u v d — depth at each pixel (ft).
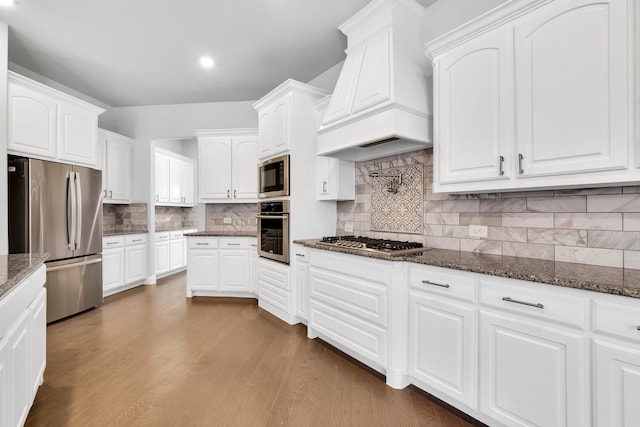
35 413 5.64
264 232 11.50
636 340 3.65
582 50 4.51
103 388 6.46
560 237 5.74
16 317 4.71
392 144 7.98
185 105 15.74
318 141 8.92
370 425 5.38
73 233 10.87
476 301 5.16
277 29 9.41
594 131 4.41
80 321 10.48
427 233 8.07
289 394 6.27
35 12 8.59
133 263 14.78
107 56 11.09
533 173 5.05
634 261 4.92
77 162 11.37
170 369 7.25
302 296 9.71
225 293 13.62
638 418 3.62
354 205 10.30
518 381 4.65
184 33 9.66
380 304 6.66
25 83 9.57
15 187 9.39
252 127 15.33
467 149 6.00
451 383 5.54
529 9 5.07
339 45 10.32
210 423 5.41
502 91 5.45
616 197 5.11
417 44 7.71
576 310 4.10
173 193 19.06
